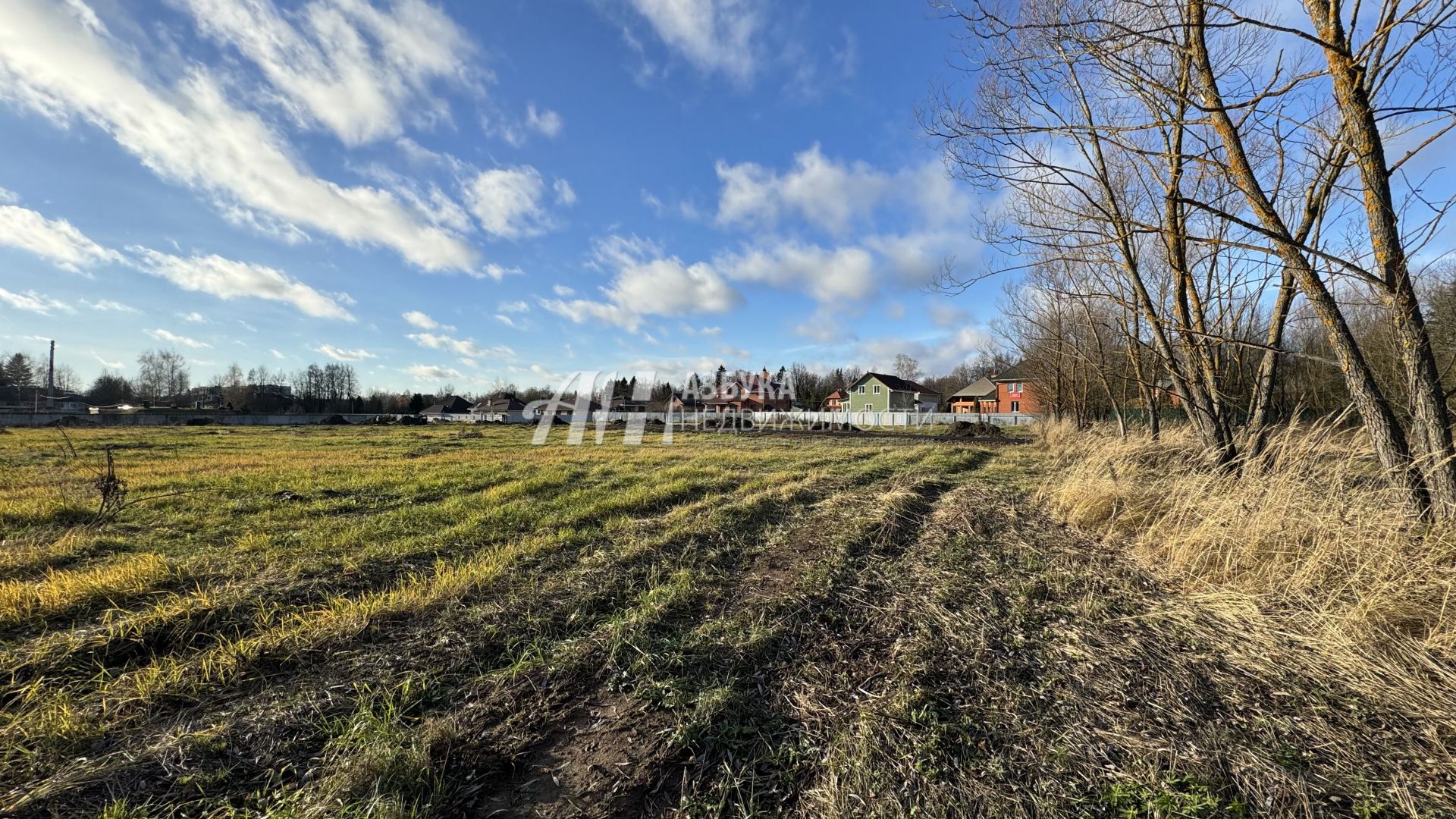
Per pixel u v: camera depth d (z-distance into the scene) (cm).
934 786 189
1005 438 2288
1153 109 495
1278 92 362
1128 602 359
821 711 238
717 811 181
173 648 297
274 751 208
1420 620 283
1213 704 236
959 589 385
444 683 262
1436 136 322
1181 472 693
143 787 188
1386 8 356
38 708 236
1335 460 455
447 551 493
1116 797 182
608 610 355
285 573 422
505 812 183
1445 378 623
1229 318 798
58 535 543
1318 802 177
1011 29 415
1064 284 1235
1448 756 198
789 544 517
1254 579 365
